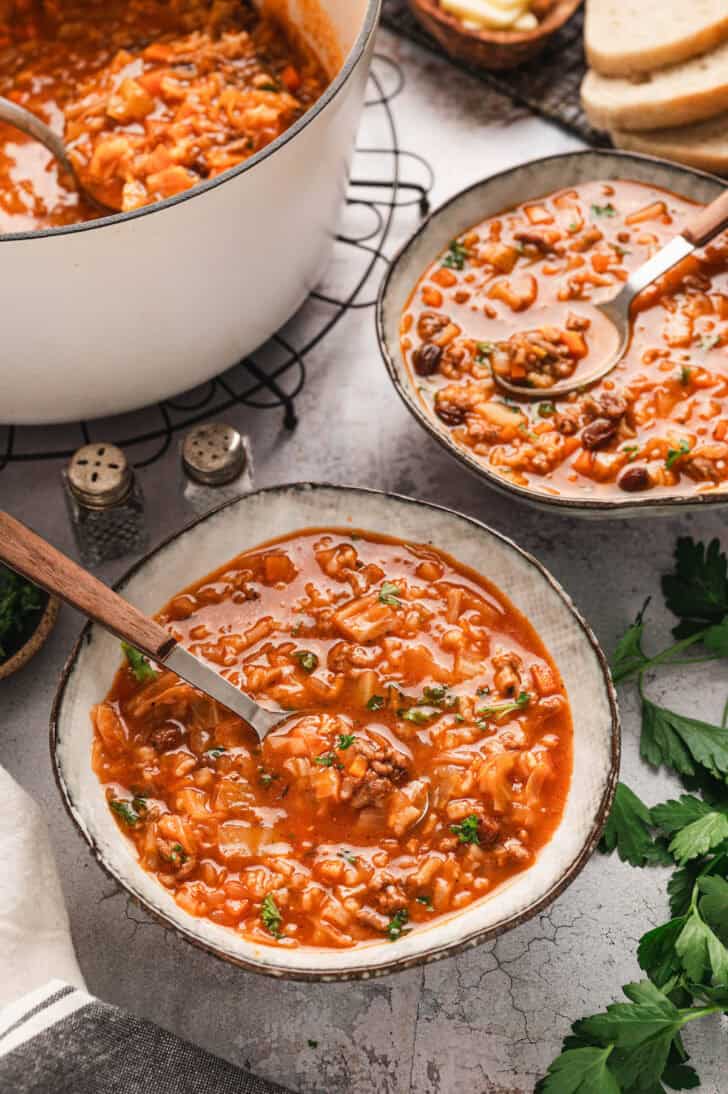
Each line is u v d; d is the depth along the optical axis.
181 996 0.62
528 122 0.81
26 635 0.66
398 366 0.67
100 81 0.73
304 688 0.61
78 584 0.58
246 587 0.63
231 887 0.58
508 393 0.67
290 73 0.73
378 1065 0.61
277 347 0.75
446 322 0.69
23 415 0.67
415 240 0.68
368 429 0.73
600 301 0.69
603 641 0.68
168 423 0.71
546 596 0.62
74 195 0.70
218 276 0.63
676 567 0.68
